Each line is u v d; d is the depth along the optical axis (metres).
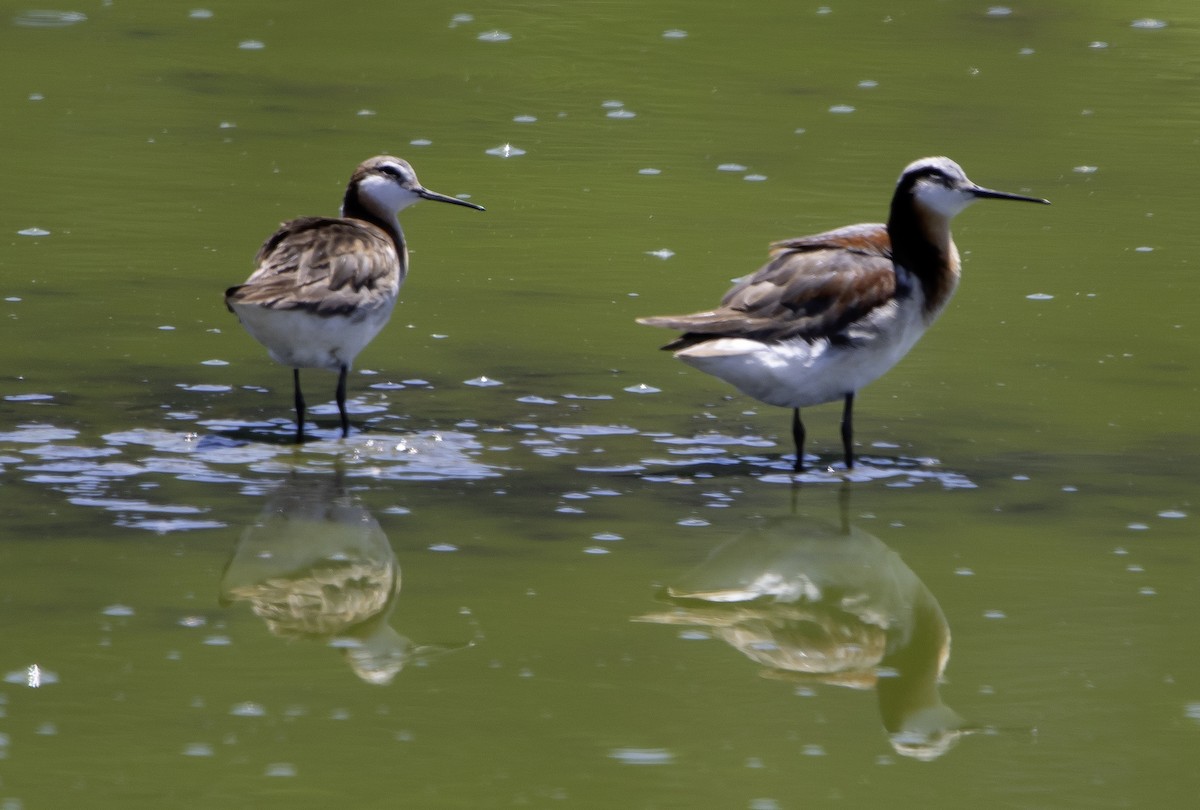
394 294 13.91
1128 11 32.28
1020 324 17.06
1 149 22.19
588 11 31.73
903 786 8.80
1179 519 12.31
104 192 20.61
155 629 10.27
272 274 13.32
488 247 19.22
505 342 16.20
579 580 11.12
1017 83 27.17
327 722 9.26
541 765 8.88
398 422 14.05
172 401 14.34
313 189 20.97
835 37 30.17
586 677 9.91
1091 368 15.77
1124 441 13.92
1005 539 11.94
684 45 29.42
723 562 11.45
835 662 10.24
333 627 10.40
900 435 14.05
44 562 11.07
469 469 13.02
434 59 28.19
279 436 13.63
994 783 8.88
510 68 27.70
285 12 31.20
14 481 12.40
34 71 26.25
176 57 27.66
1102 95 26.50
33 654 9.88
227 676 9.74
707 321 12.73
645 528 11.98
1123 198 21.48
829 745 9.25
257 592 10.82
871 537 11.94
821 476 13.09
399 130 23.92
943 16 31.88
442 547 11.56
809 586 11.17
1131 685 9.95
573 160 22.75
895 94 26.36
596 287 17.91
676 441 13.81
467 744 9.09
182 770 8.70
